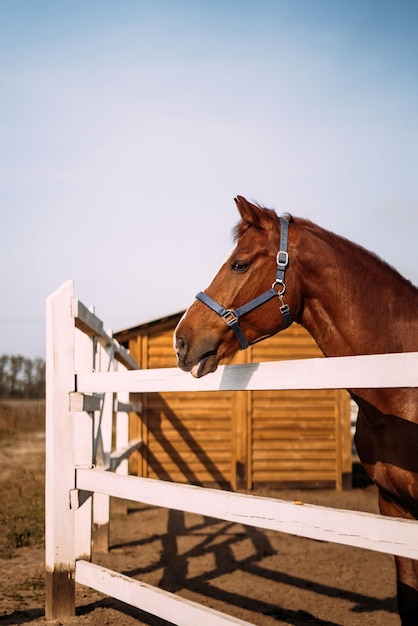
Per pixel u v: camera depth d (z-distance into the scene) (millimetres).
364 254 2982
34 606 3982
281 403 10180
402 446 2680
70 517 3688
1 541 5883
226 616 2670
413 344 2852
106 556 5605
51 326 3670
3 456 13500
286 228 2883
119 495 3285
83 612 3885
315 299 2902
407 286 2996
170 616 2949
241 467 10039
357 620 4062
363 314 2852
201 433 10070
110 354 5383
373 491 10000
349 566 5438
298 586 4824
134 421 9992
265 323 2811
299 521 2363
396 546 2078
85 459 4117
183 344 2721
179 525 7129
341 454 10133
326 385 2318
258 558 5664
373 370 2164
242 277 2785
